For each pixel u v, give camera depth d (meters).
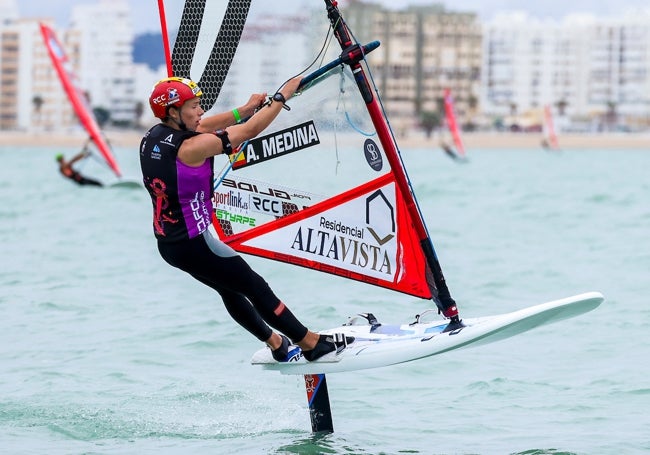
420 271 23.52
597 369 30.45
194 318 38.53
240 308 22.83
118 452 23.39
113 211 86.06
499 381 29.33
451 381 29.64
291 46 23.72
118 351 33.53
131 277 48.50
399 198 23.45
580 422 25.44
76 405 27.36
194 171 21.14
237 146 21.53
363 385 29.38
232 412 26.91
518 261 52.53
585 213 80.31
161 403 27.67
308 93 23.52
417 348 22.03
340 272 23.81
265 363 23.67
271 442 24.19
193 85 21.38
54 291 44.41
